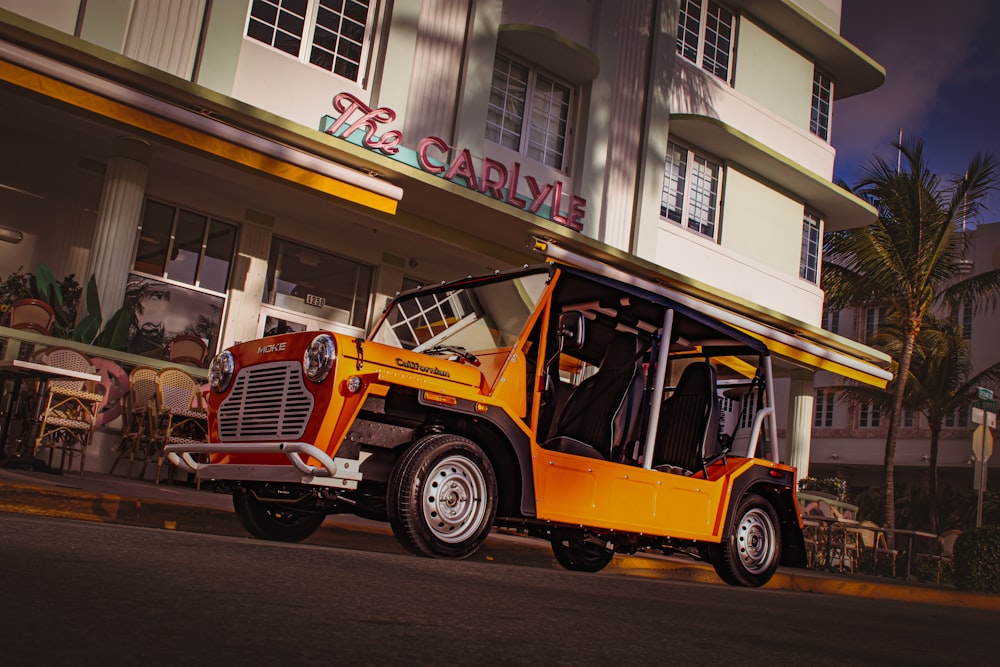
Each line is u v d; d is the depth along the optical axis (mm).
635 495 5324
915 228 18797
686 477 5734
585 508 5020
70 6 8852
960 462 27406
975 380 24250
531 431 4859
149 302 10750
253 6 10359
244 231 11477
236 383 4738
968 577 11250
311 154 9672
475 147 11914
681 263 15055
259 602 1987
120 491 5965
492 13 12320
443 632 1888
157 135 8602
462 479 4469
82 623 1511
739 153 15984
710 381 6090
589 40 14070
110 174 9648
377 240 12539
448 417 4664
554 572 4648
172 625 1583
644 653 1966
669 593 4098
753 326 13828
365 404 4371
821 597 5949
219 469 4641
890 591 8859
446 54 11805
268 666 1335
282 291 11969
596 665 1722
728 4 16750
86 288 9258
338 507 4973
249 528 5223
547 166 13445
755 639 2531
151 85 8625
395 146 10172
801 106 18094
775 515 6332
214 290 11297
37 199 10172
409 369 4516
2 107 9367
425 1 11680
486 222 11523
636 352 5727
